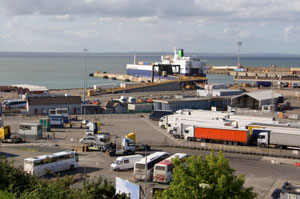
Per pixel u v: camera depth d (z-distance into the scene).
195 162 30.77
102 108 112.19
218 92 142.25
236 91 146.12
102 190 32.25
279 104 122.38
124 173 51.38
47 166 49.06
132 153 62.12
